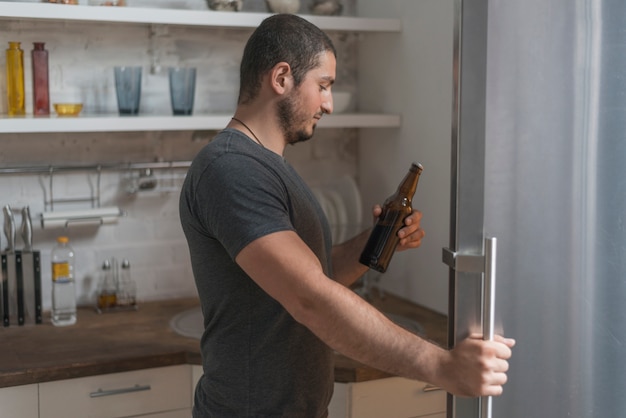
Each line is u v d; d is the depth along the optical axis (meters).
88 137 2.64
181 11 2.44
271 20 1.58
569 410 1.30
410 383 2.18
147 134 2.71
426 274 2.63
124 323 2.47
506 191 1.24
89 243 2.68
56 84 2.58
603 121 1.28
